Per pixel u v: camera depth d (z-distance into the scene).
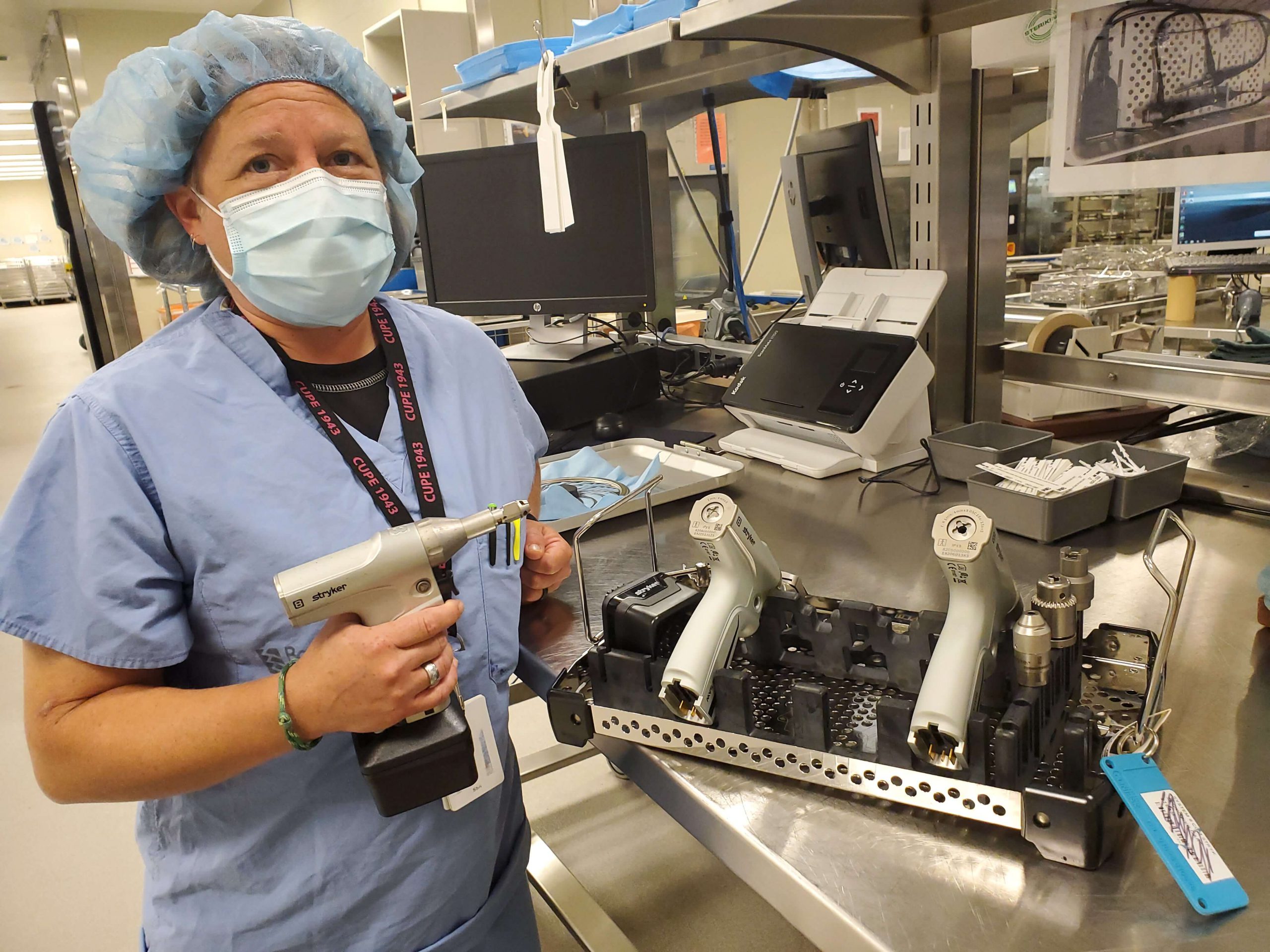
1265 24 0.94
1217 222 1.88
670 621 0.78
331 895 0.79
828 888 0.56
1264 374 1.19
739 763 0.69
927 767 0.60
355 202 0.80
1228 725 0.68
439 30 3.48
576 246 1.84
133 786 0.67
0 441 5.01
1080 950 0.49
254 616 0.74
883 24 1.27
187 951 0.82
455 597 0.83
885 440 1.35
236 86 0.75
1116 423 1.53
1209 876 0.51
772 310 2.52
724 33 1.20
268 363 0.79
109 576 0.68
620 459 1.53
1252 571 0.96
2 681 2.42
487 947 0.98
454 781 0.70
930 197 1.43
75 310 14.02
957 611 0.64
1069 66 1.12
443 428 0.89
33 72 7.82
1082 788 0.56
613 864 1.70
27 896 1.69
